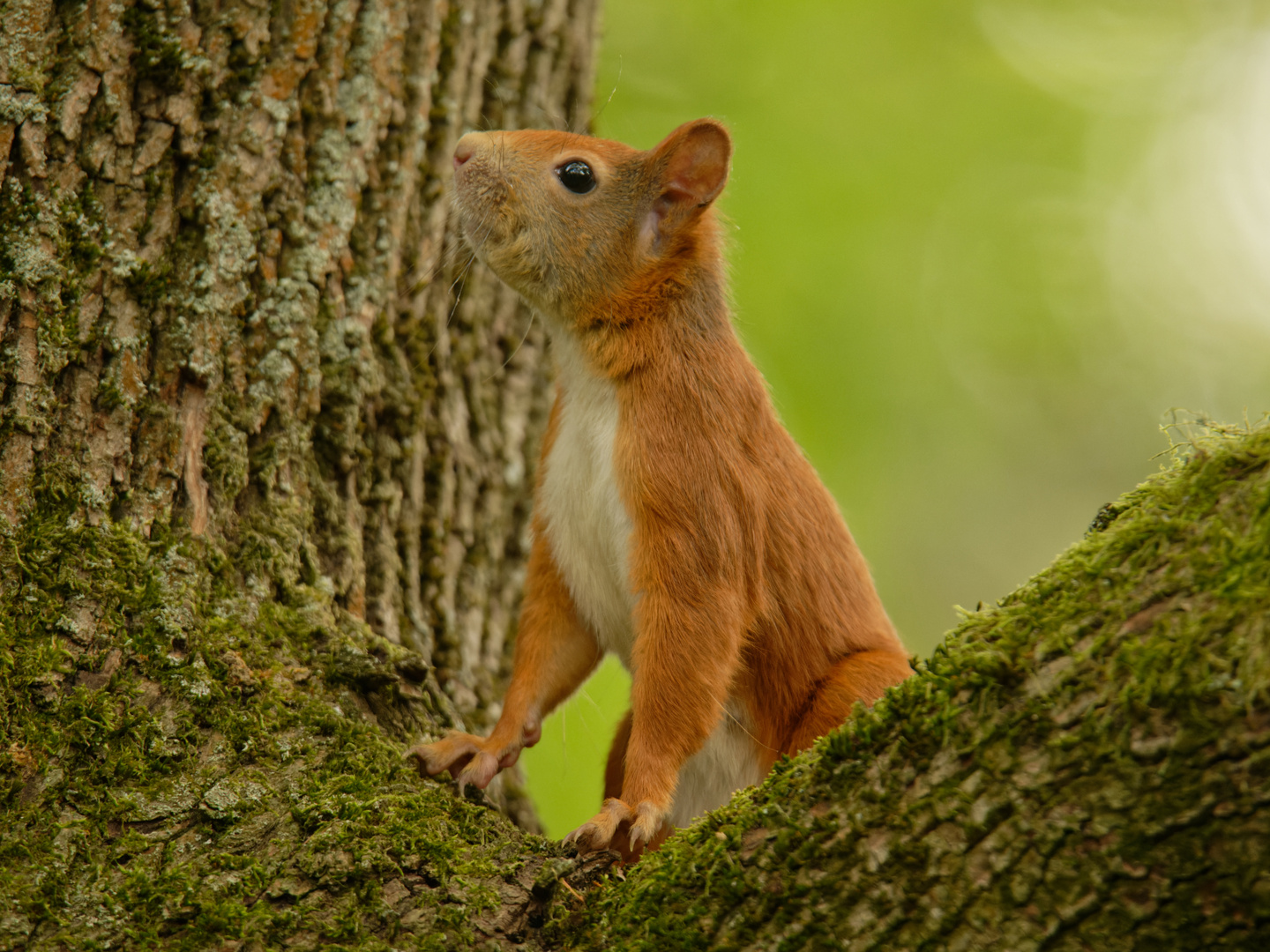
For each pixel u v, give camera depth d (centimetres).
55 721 586
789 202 1551
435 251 860
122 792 576
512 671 870
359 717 662
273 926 531
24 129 655
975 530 2027
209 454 688
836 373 1545
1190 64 2034
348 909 540
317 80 780
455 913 539
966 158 1670
